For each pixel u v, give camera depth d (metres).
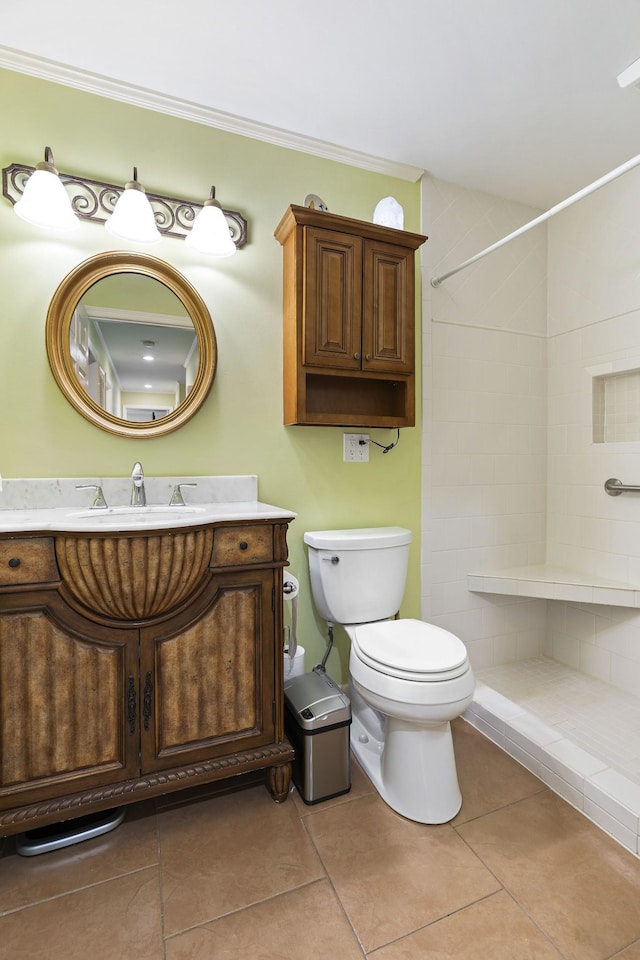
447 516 2.29
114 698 1.27
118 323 1.68
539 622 2.54
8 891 1.17
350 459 2.07
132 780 1.29
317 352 1.74
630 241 2.13
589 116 1.83
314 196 1.84
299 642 1.98
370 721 1.81
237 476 1.86
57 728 1.22
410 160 2.09
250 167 1.88
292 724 1.59
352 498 2.08
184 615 1.34
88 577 1.22
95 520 1.38
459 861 1.26
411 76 1.63
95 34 1.45
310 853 1.29
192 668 1.35
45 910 1.12
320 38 1.47
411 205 2.18
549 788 1.57
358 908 1.12
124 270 1.68
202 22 1.41
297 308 1.74
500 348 2.40
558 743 1.65
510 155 2.07
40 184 1.41
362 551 1.80
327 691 1.62
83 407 1.63
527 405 2.48
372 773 1.60
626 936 1.06
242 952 1.03
